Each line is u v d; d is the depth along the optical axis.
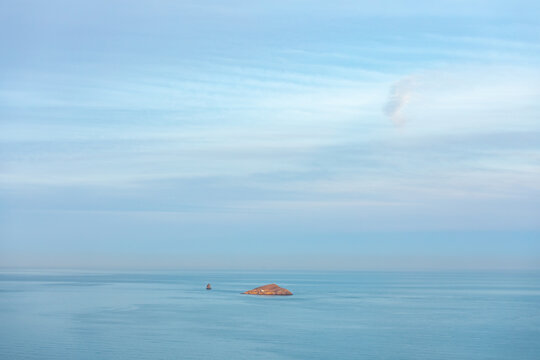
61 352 82.19
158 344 89.31
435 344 90.69
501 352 83.94
